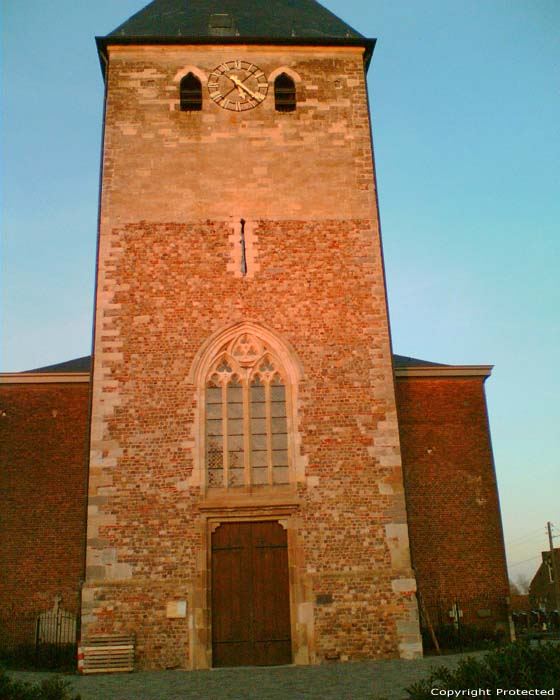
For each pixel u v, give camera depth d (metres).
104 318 21.27
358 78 24.73
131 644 18.59
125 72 24.08
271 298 21.81
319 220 22.77
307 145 23.69
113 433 20.27
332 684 14.73
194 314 21.50
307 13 27.27
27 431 27.56
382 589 19.38
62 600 25.83
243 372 21.20
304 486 20.12
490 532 27.06
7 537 26.39
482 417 28.44
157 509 19.72
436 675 10.45
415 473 27.50
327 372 21.16
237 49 24.75
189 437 20.34
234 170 23.19
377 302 21.92
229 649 19.08
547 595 67.94
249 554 19.75
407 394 28.48
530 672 9.73
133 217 22.38
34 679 16.88
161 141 23.36
